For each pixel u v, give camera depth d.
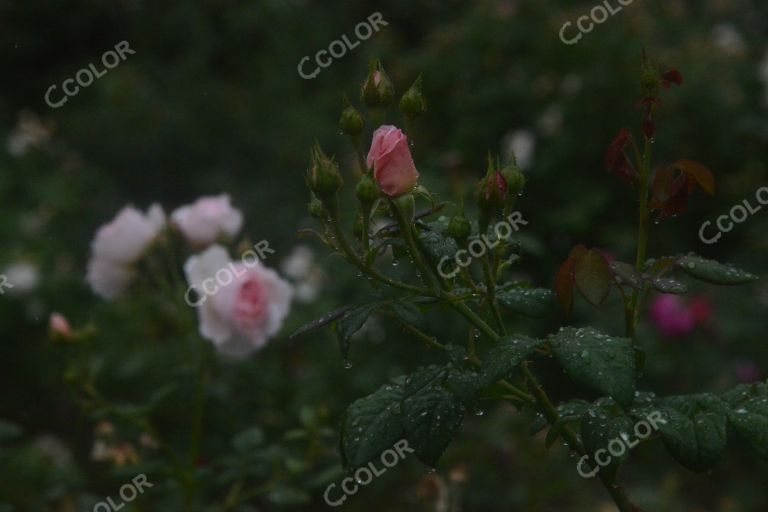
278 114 9.66
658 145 8.15
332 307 6.26
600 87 8.04
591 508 5.60
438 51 8.55
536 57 8.30
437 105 8.53
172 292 3.50
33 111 11.00
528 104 8.16
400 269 6.14
